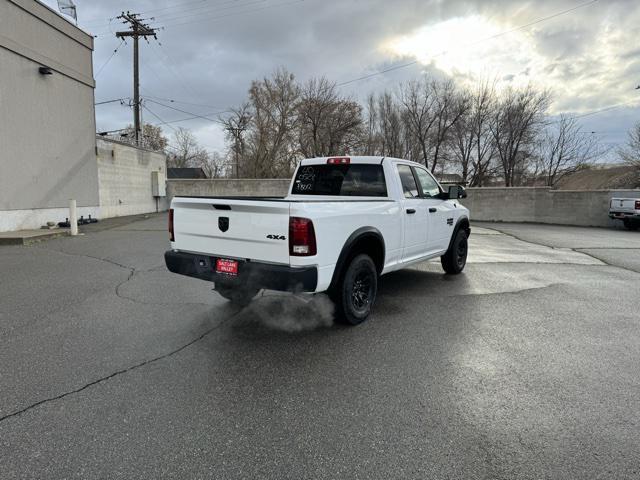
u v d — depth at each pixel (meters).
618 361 3.75
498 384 3.30
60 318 4.82
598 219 17.75
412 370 3.55
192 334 4.36
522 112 33.22
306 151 37.88
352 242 4.43
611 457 2.41
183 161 69.62
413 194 6.01
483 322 4.82
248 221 4.15
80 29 15.73
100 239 11.67
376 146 37.59
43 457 2.37
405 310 5.27
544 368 3.60
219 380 3.34
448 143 35.16
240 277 4.16
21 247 10.20
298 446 2.50
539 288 6.47
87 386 3.21
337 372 3.50
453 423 2.75
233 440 2.55
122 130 25.89
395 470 2.29
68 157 15.23
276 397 3.08
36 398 3.03
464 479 2.22
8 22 12.28
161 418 2.78
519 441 2.56
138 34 27.23
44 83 13.89
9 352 3.85
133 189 20.34
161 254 9.19
